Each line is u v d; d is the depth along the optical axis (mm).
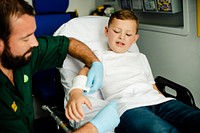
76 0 2256
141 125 1080
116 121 979
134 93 1286
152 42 1949
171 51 1802
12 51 869
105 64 1383
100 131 921
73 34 1563
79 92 1026
